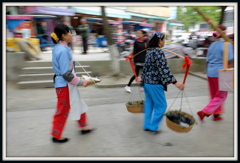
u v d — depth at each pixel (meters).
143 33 4.43
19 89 5.11
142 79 2.95
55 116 2.64
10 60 5.54
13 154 2.41
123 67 6.45
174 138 2.80
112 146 2.60
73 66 2.70
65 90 2.56
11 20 6.39
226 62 2.87
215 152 2.46
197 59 7.16
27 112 3.70
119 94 4.80
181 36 15.99
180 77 6.61
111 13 11.41
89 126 3.17
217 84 3.14
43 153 2.45
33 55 6.04
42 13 8.79
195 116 3.55
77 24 11.68
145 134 2.92
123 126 3.17
